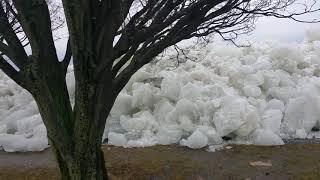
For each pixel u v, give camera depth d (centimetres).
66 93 524
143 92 1005
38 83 500
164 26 514
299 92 1009
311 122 927
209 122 915
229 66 1109
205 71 1086
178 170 729
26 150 907
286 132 926
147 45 568
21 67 512
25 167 796
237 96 977
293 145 848
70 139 514
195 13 520
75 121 514
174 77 1033
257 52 1227
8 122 1062
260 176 691
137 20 559
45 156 863
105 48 498
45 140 927
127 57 533
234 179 683
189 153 822
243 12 556
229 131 871
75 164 514
